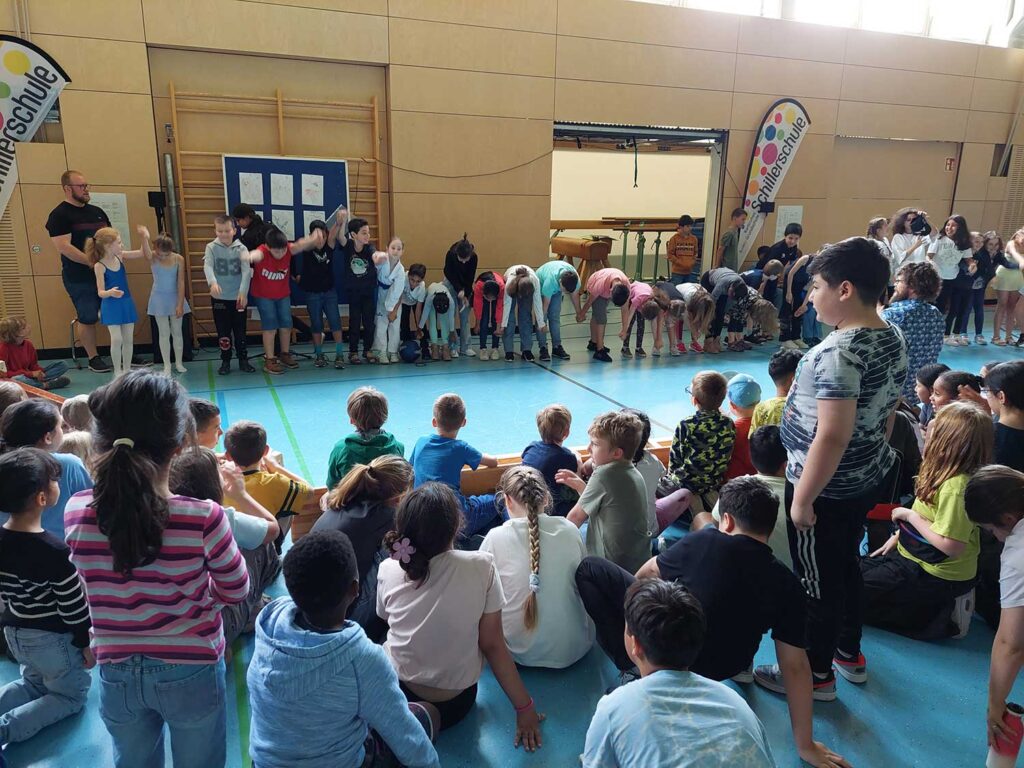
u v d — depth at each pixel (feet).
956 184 34.01
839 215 32.24
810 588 7.11
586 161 41.86
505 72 24.77
